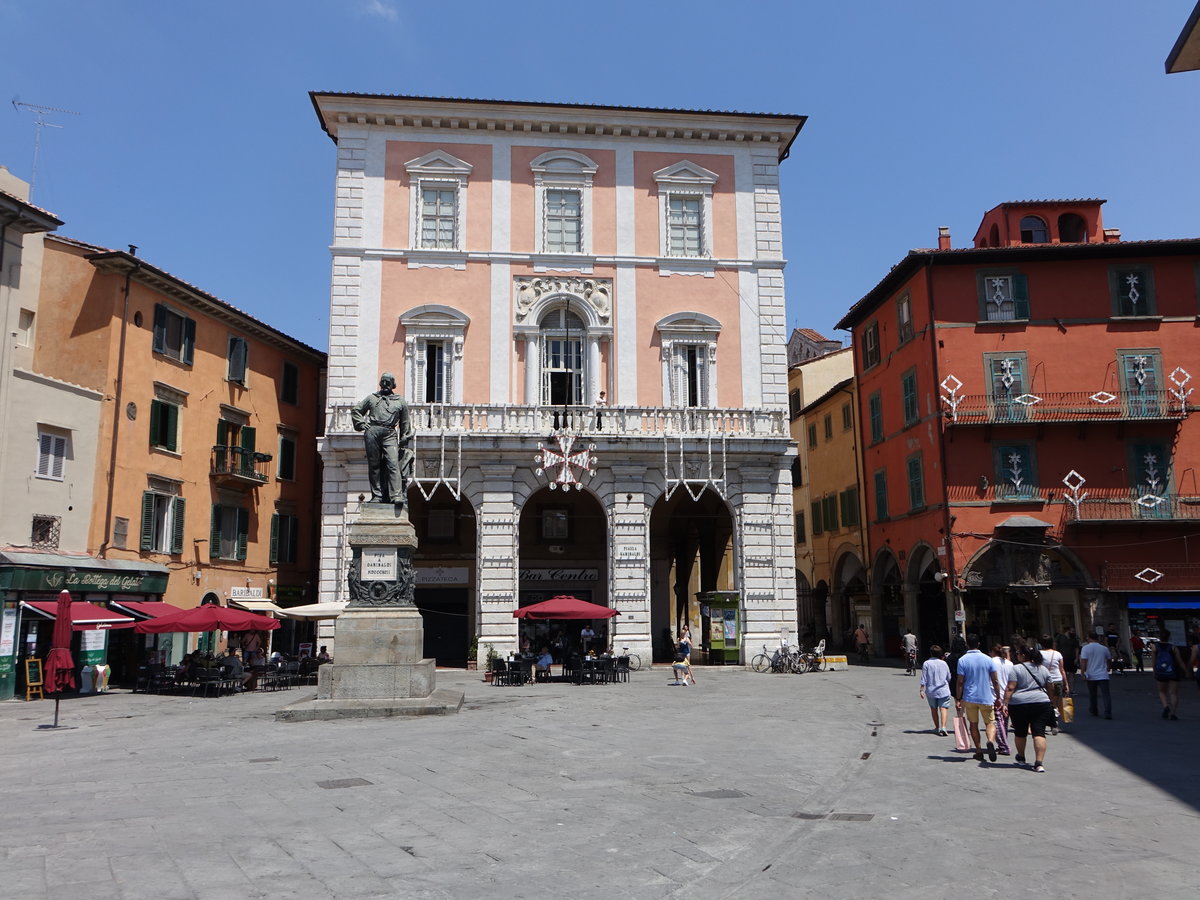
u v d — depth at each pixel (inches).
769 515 1337.4
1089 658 786.2
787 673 1249.4
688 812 398.9
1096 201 1622.8
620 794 434.6
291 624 1585.9
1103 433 1418.6
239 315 1457.9
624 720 720.3
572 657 1130.0
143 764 534.6
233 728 683.4
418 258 1373.0
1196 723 740.7
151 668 1085.1
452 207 1408.7
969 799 433.4
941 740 627.2
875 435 1720.0
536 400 1360.7
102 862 318.7
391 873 307.1
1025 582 1378.0
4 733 711.7
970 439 1422.2
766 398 1400.1
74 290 1218.0
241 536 1470.2
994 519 1398.9
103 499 1166.3
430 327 1350.9
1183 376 1425.9
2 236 1043.9
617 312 1395.2
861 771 507.2
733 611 1341.0
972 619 1472.7
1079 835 363.9
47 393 1088.2
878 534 1702.8
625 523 1300.4
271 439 1572.3
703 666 1331.2
